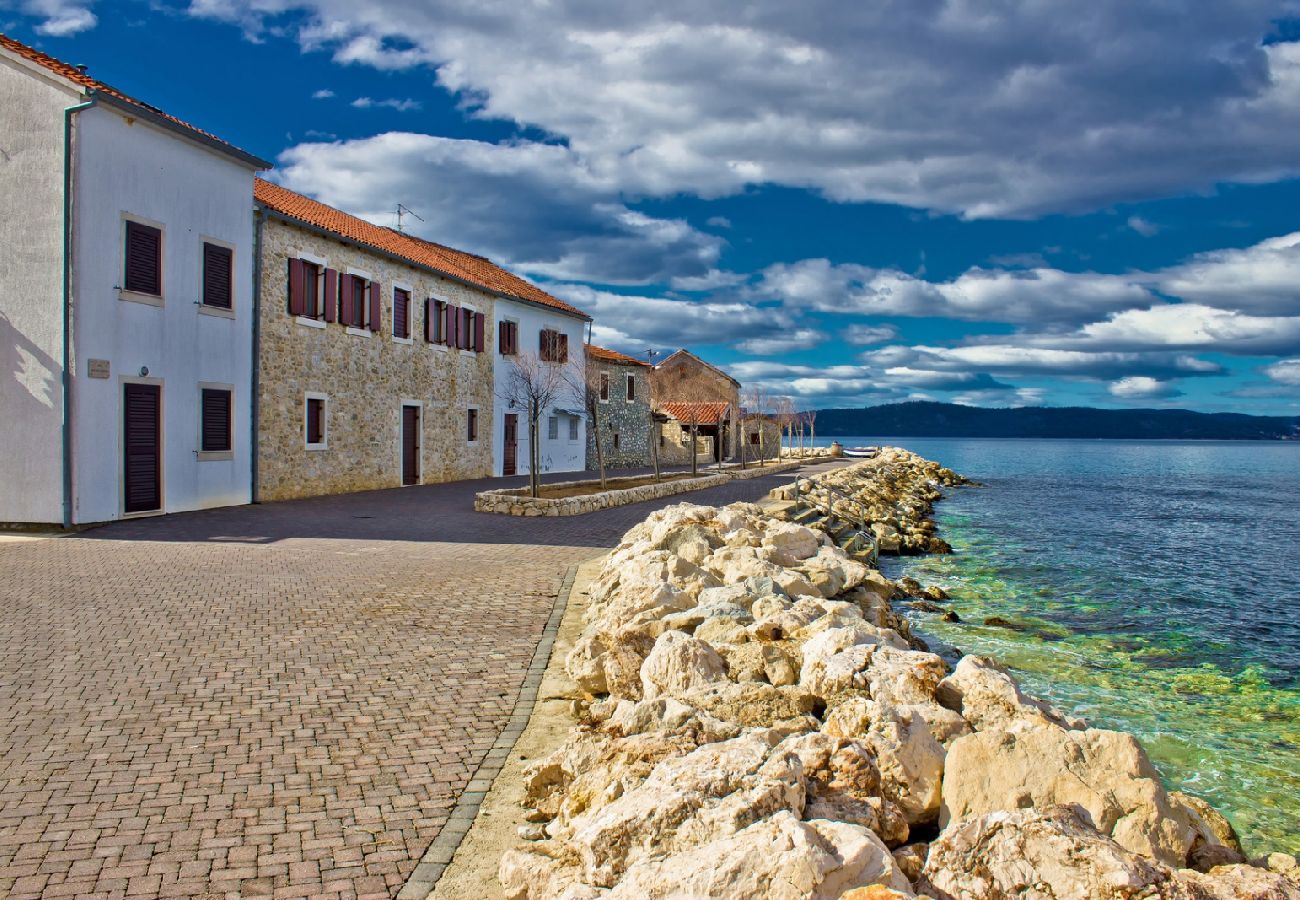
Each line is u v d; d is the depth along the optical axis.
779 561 12.49
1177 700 11.27
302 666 7.43
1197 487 58.75
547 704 6.55
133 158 16.97
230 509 19.47
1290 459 122.38
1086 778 4.12
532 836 4.40
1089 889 3.12
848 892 3.02
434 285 29.23
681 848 3.55
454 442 30.83
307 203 26.22
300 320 22.53
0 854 4.19
